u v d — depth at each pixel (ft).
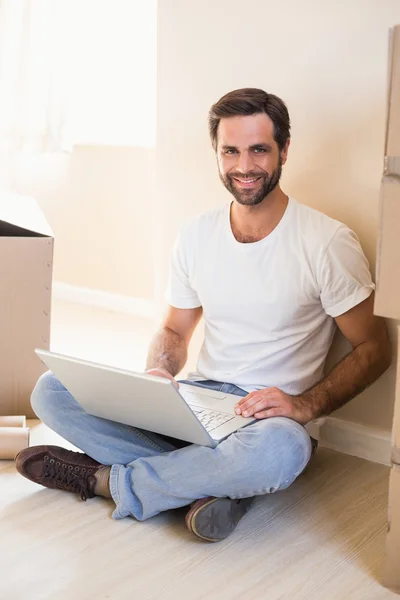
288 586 5.15
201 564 5.39
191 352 8.21
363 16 6.54
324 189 7.02
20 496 6.27
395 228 4.81
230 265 6.54
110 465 6.24
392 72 4.66
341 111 6.80
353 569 5.36
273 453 5.57
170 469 5.73
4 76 12.46
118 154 12.00
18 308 7.58
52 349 10.39
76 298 13.02
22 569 5.28
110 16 11.84
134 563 5.39
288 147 6.72
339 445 7.28
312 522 5.97
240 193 6.25
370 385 6.79
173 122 7.97
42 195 13.26
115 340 10.89
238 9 7.29
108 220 12.36
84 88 12.32
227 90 7.51
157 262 8.38
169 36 7.84
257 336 6.53
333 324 6.73
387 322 6.77
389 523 5.10
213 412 6.10
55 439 7.38
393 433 5.05
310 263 6.28
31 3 11.92
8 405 7.77
